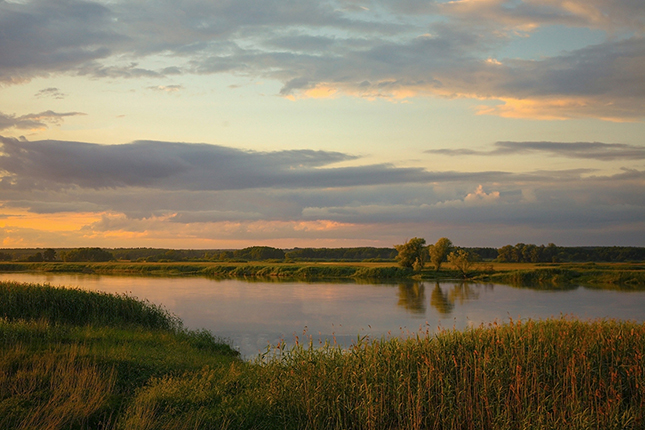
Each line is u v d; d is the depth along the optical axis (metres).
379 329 30.31
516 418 9.27
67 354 12.88
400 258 98.81
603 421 8.91
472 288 64.75
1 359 11.67
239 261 173.12
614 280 72.38
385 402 9.98
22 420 8.23
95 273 105.75
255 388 10.94
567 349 12.17
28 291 24.84
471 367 10.93
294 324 32.44
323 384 10.27
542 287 65.69
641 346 12.77
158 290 60.59
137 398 9.80
